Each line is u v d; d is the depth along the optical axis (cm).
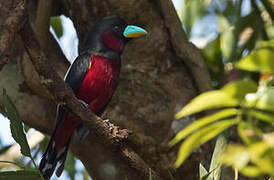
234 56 1032
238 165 394
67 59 964
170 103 871
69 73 913
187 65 902
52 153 847
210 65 1112
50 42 930
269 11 978
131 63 915
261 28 1034
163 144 835
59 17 1123
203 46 1125
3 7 817
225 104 409
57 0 992
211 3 1145
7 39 581
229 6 1126
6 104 631
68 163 1102
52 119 867
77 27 973
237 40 1032
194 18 1132
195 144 430
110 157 822
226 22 1119
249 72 967
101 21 931
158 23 914
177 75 900
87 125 684
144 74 901
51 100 852
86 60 904
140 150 841
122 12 923
